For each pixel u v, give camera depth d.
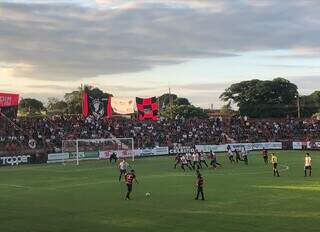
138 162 75.31
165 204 31.42
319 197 33.53
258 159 76.44
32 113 167.62
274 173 49.91
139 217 26.84
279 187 39.53
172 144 98.62
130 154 87.75
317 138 111.88
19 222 25.80
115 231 23.39
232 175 50.97
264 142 107.38
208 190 38.19
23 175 54.25
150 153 91.62
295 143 106.19
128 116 126.69
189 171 57.66
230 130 113.25
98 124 98.56
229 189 38.59
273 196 34.25
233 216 26.56
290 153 92.44
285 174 51.22
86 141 79.81
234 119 119.25
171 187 40.75
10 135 81.62
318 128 117.75
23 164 72.31
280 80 177.00
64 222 25.73
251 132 113.88
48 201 33.62
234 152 81.31
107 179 48.72
